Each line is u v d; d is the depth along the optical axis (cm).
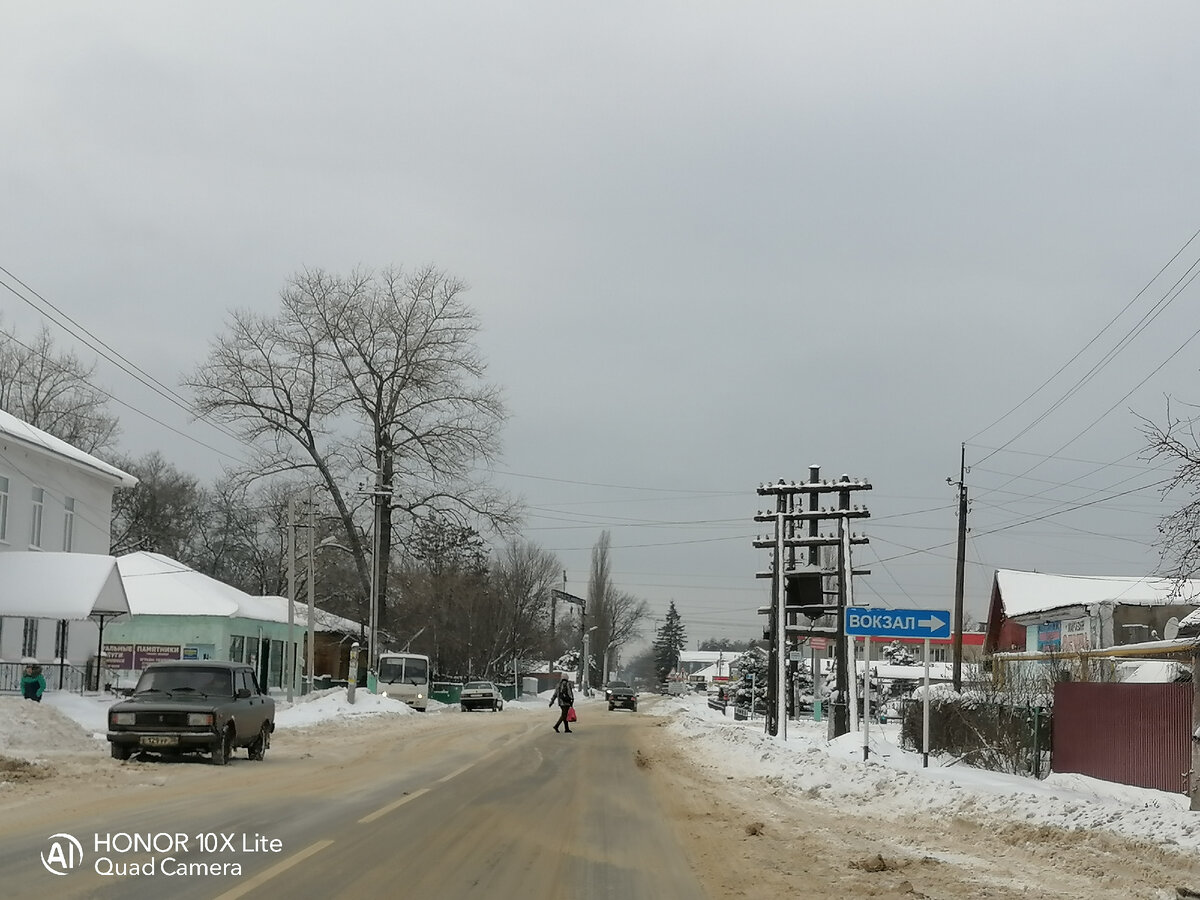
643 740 3712
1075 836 1471
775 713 3894
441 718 5191
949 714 2588
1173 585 1697
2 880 972
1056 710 2206
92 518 4859
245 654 5944
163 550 8744
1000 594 4909
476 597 8288
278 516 6900
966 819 1659
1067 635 4359
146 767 2109
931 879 1182
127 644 5359
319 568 6988
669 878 1122
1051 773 2202
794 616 3916
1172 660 2622
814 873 1188
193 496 9194
